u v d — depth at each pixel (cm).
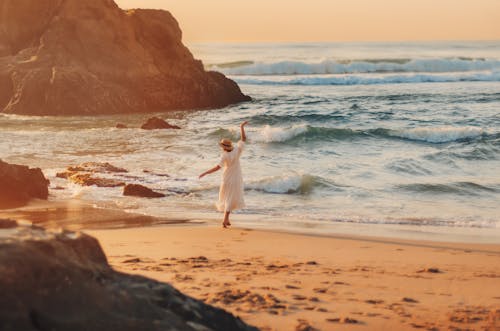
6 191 1460
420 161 2147
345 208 1509
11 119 3644
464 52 10650
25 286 358
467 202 1612
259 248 991
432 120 3412
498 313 638
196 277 743
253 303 630
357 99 4506
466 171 2050
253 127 3225
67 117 3816
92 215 1335
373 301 670
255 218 1356
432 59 7075
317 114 3528
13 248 369
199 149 2419
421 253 998
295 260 898
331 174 1959
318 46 13488
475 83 5878
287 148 2511
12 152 2305
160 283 463
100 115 3947
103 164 1934
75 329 362
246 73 6688
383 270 847
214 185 1712
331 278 779
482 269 877
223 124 3381
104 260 447
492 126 3195
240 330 471
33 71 4066
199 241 1039
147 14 4725
